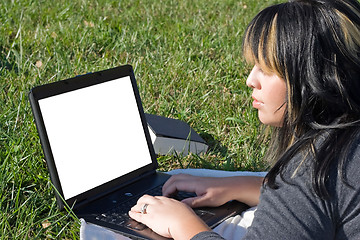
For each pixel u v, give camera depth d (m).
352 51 1.99
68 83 2.77
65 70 4.95
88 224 2.52
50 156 2.62
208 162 3.65
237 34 6.41
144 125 3.10
